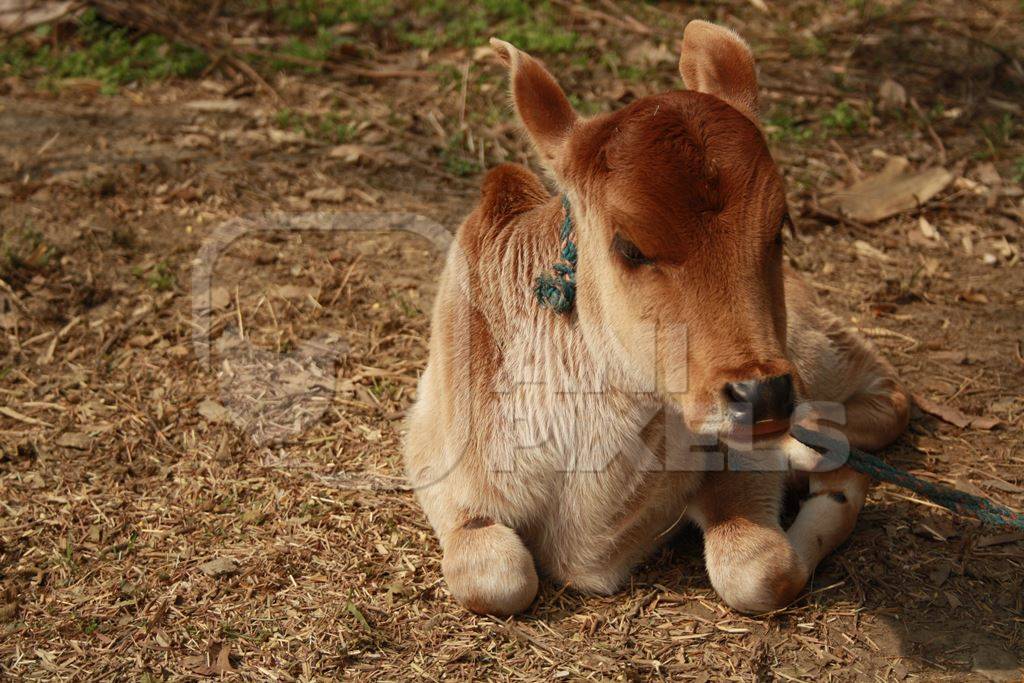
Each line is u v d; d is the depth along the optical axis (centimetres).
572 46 1564
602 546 707
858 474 750
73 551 748
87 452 849
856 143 1366
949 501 660
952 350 980
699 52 671
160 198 1227
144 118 1421
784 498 786
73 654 661
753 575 671
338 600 703
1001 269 1121
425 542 759
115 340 993
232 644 666
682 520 750
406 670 646
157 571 729
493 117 1406
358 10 1700
